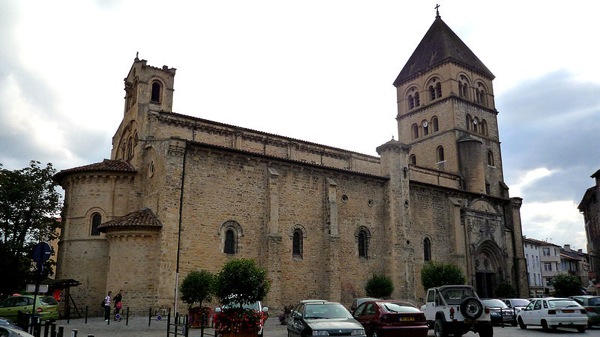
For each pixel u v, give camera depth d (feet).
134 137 138.82
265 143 149.28
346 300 133.08
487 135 216.74
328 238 131.75
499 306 106.63
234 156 123.75
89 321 102.12
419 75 223.92
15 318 92.68
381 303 68.23
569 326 90.63
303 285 126.41
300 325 58.65
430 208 159.84
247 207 122.72
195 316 91.81
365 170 169.48
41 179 138.82
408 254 143.33
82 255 124.06
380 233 145.28
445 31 227.40
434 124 213.66
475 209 169.27
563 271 341.21
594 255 217.97
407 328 63.67
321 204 135.64
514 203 186.80
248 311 59.21
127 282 107.86
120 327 89.56
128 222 110.32
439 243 158.40
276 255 120.67
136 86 141.38
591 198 216.13
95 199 126.93
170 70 142.61
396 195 147.02
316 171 136.98
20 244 130.31
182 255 110.32
